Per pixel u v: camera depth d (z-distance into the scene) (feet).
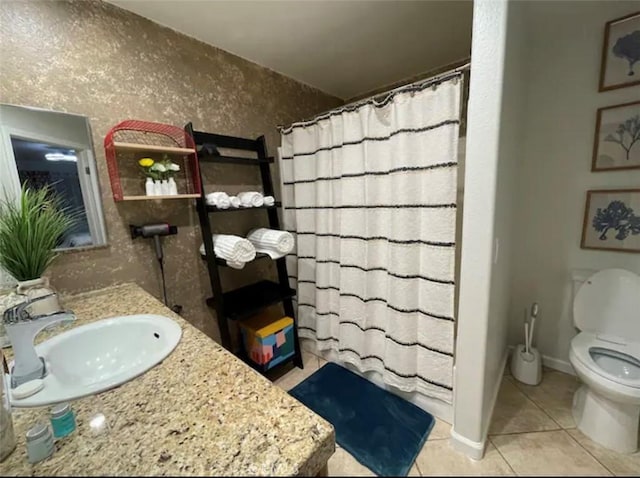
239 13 4.70
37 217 3.52
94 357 3.23
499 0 3.03
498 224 3.75
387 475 2.45
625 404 3.84
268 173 6.25
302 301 6.89
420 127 4.32
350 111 5.17
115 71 4.36
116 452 1.61
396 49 6.03
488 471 3.29
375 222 5.13
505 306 5.59
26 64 3.60
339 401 5.10
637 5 4.64
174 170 4.75
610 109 5.04
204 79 5.51
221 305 5.24
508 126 3.83
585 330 5.24
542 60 5.58
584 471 3.54
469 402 3.77
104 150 4.30
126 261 4.63
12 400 2.10
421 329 4.73
